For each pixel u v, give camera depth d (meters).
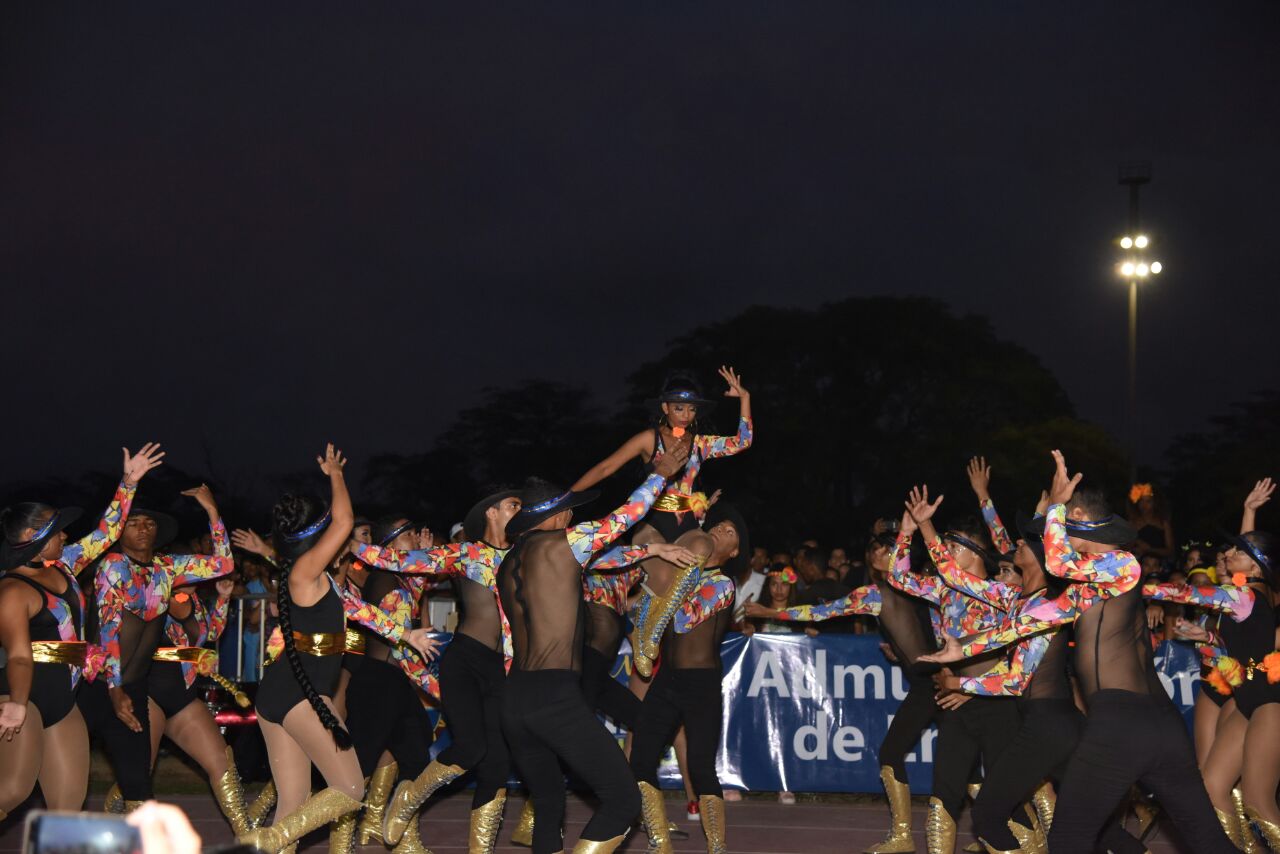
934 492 44.88
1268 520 45.88
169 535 6.89
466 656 6.43
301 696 5.43
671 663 6.83
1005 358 49.28
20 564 5.50
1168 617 9.82
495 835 6.45
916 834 8.01
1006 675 5.83
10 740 5.42
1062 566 5.09
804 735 9.13
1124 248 40.22
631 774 5.34
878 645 9.18
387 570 6.50
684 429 7.07
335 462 5.67
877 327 47.81
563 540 5.41
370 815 7.33
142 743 6.53
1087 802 5.00
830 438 46.78
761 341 48.12
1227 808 6.39
